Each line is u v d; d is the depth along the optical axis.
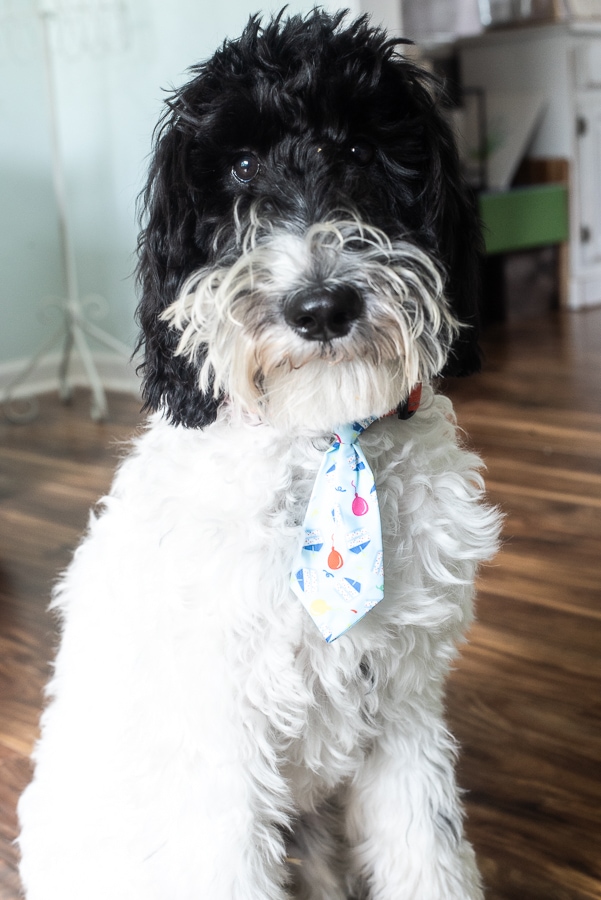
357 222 1.24
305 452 1.33
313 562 1.25
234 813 1.30
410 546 1.33
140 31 4.45
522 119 6.05
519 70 6.17
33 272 5.05
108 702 1.40
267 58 1.34
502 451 3.61
